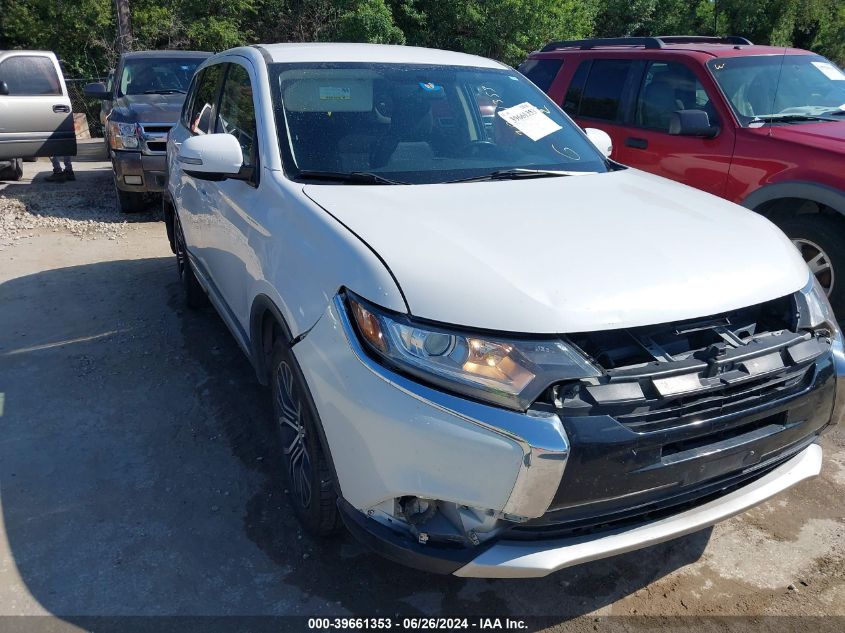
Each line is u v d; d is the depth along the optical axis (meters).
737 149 5.06
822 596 2.65
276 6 20.78
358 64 3.57
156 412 3.82
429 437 2.05
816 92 5.56
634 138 5.88
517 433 1.98
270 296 2.76
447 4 20.38
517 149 3.50
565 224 2.59
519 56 20.69
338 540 2.87
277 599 2.58
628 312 2.15
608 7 25.38
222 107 4.04
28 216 8.05
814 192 4.55
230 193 3.41
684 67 5.66
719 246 2.54
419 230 2.45
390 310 2.16
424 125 3.38
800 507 3.18
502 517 2.07
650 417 2.11
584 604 2.61
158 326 4.95
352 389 2.20
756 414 2.25
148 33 18.84
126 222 7.96
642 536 2.21
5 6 19.45
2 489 3.14
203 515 3.01
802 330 2.46
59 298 5.49
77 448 3.47
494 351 2.06
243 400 3.95
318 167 3.06
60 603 2.52
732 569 2.79
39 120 9.48
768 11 26.47
